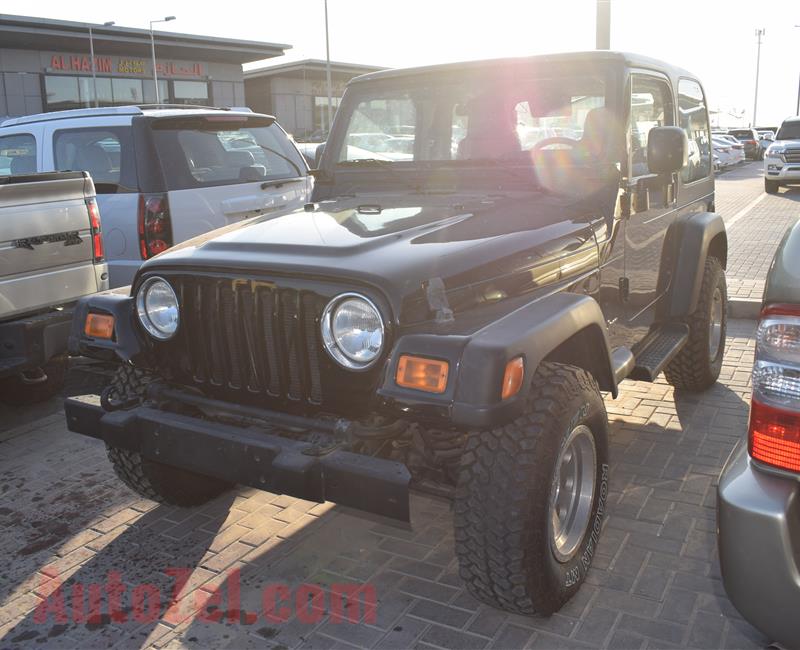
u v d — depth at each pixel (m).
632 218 3.84
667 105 4.34
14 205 4.50
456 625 2.90
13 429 5.11
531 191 3.62
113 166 5.66
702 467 4.10
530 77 3.72
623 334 3.93
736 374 5.65
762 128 48.53
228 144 6.22
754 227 13.39
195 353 3.00
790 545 1.96
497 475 2.59
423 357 2.40
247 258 2.79
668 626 2.83
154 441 3.00
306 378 2.71
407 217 3.21
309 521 3.73
